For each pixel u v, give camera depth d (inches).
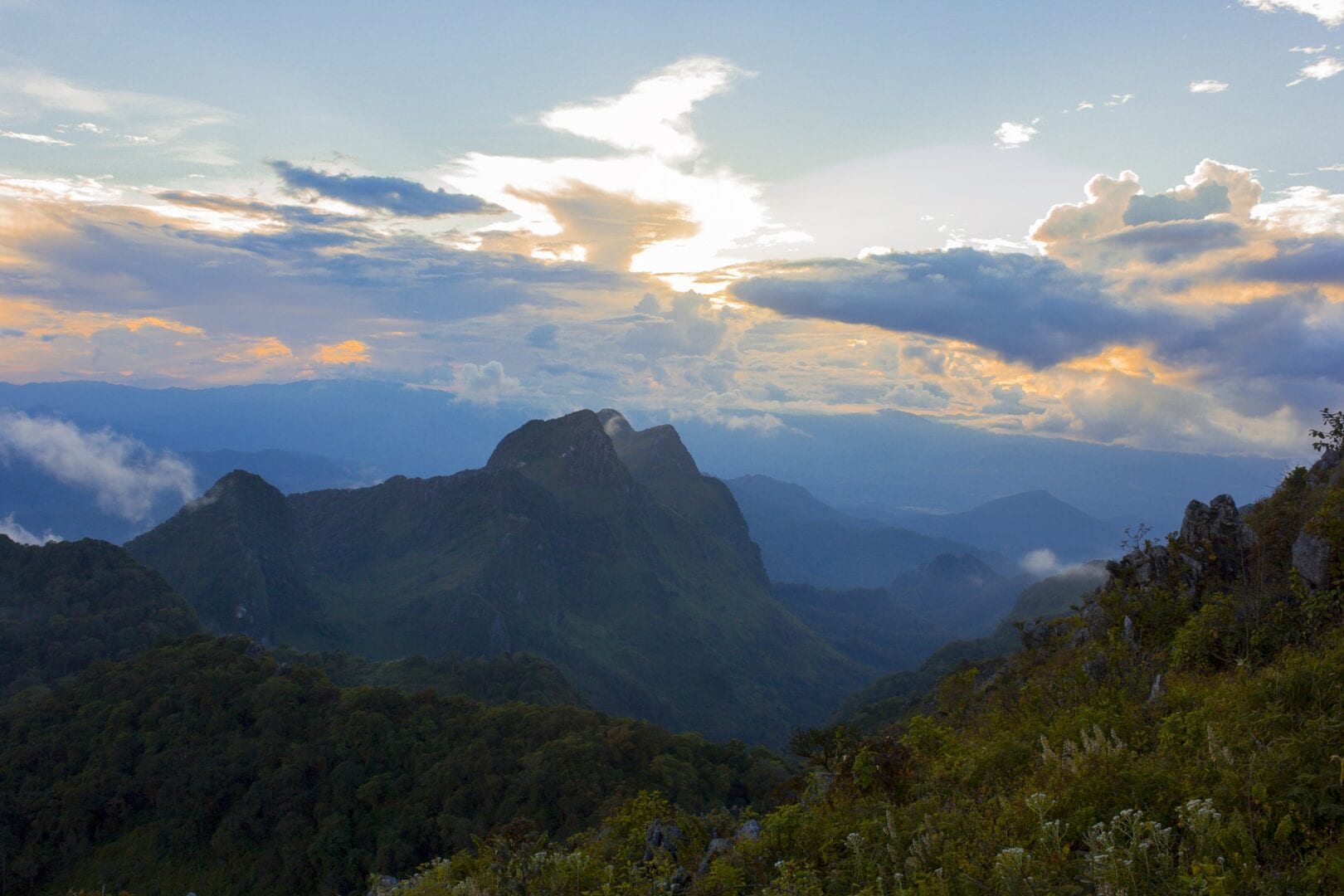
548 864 721.0
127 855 3048.7
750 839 643.5
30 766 3302.2
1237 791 410.0
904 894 430.0
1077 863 406.6
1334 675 488.1
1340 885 327.0
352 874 2787.9
